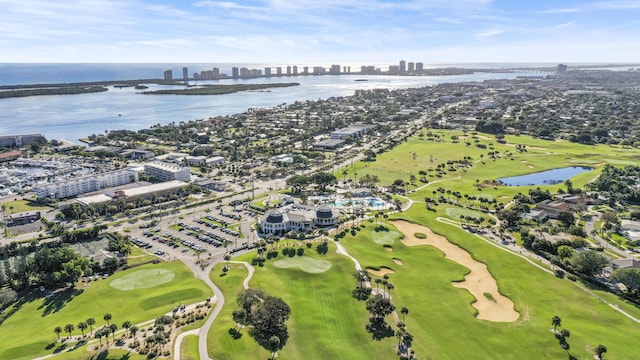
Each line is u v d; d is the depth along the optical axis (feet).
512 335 604.49
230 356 537.65
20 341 576.61
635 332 607.37
